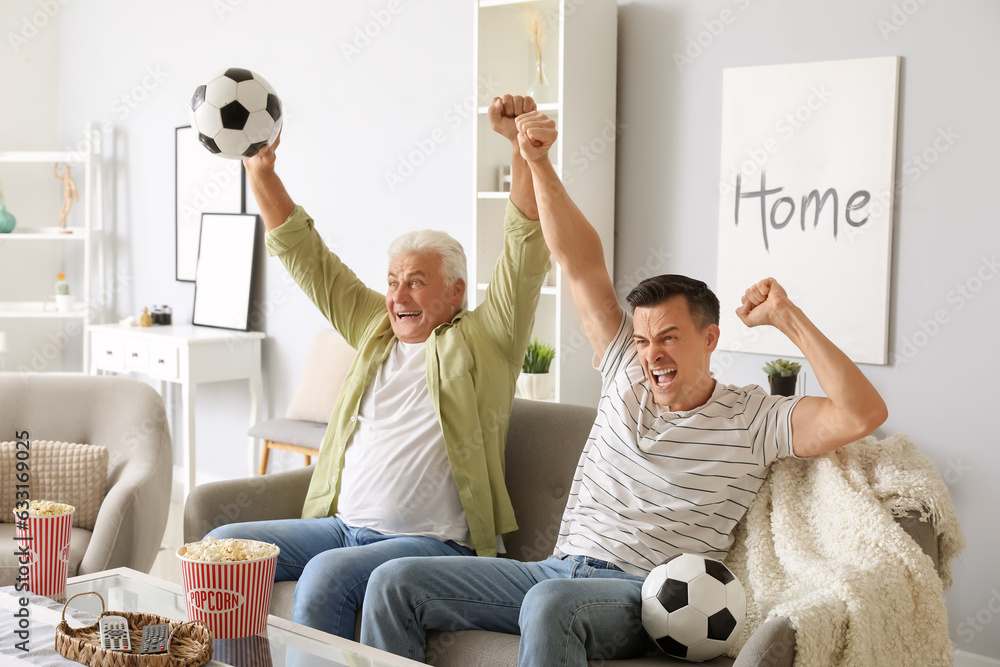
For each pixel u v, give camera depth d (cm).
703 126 287
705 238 289
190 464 397
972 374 246
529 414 229
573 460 217
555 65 309
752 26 276
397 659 147
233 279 428
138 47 473
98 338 437
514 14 305
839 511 168
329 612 184
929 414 254
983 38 239
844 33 260
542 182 198
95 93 500
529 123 194
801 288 271
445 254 226
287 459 416
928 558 160
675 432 180
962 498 250
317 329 401
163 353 404
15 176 509
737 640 163
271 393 425
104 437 260
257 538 204
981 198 242
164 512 252
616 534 181
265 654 147
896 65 250
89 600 168
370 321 240
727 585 162
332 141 393
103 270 493
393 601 171
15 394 264
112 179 496
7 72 502
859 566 158
